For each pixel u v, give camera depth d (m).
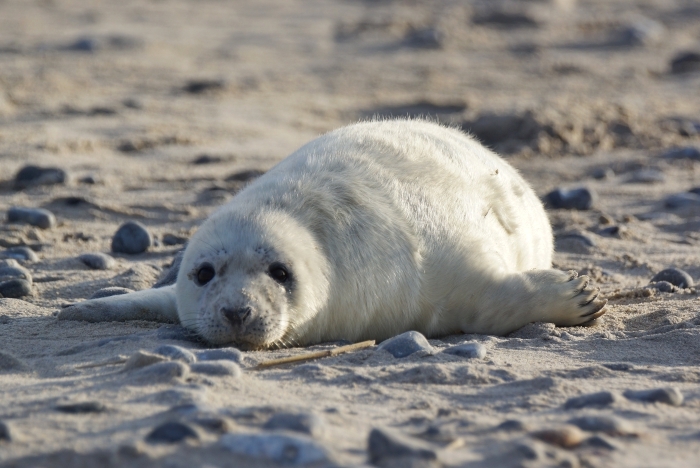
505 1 120.31
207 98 56.00
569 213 30.64
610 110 47.56
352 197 16.44
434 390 11.76
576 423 9.76
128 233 24.11
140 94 56.59
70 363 13.33
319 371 12.59
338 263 15.91
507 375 12.38
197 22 100.50
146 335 15.29
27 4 105.62
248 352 14.47
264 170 36.44
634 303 18.67
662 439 9.51
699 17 108.25
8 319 16.80
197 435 8.96
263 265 15.00
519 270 18.80
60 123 45.91
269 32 94.19
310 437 8.98
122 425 9.57
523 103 54.06
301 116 52.72
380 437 8.55
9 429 9.19
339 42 88.31
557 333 15.84
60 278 20.77
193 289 15.50
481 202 17.89
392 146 17.98
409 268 16.33
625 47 87.12
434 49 83.94
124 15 102.31
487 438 9.34
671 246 25.50
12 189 33.19
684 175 37.06
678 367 13.36
